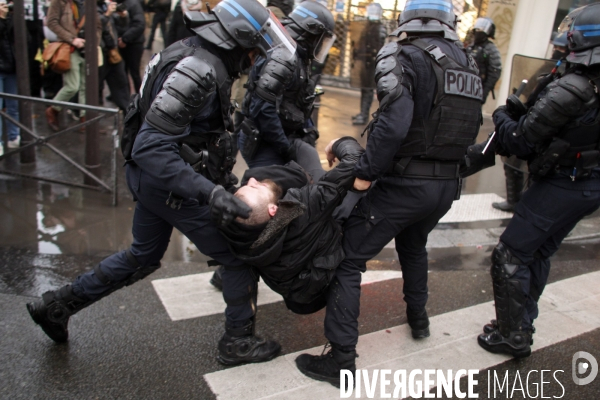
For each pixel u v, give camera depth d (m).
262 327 2.91
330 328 2.39
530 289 2.81
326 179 2.28
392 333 2.92
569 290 3.54
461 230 4.48
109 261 2.45
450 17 2.34
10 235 3.74
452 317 3.11
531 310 2.82
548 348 2.86
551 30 7.98
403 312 3.15
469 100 2.30
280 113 3.09
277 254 2.17
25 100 4.45
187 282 3.32
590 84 2.20
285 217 2.11
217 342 2.73
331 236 2.33
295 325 2.95
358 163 2.21
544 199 2.49
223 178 2.42
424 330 2.83
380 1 7.32
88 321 2.82
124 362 2.52
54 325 2.47
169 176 1.96
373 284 3.48
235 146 4.36
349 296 2.39
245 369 2.53
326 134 6.90
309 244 2.24
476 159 2.69
